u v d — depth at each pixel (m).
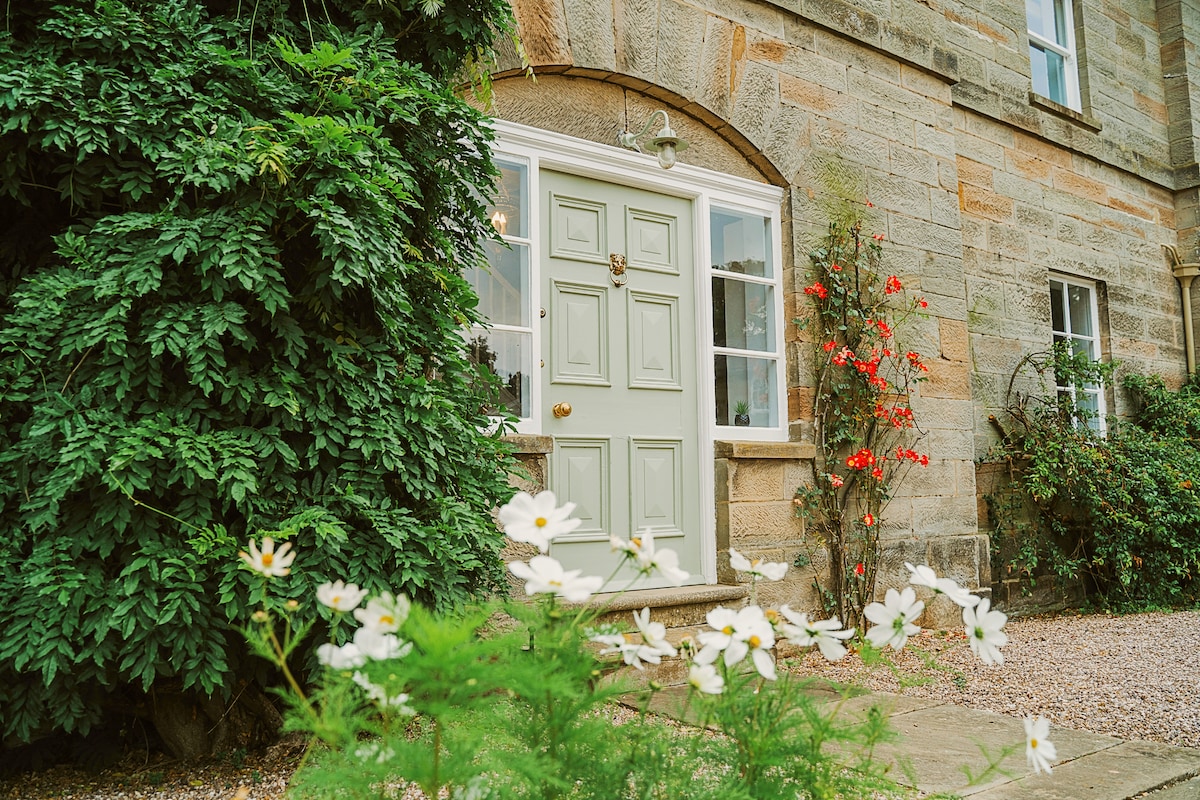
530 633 1.29
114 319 2.36
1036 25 7.50
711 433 4.64
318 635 2.47
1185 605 6.70
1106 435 7.13
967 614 1.39
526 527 1.29
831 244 5.13
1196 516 6.49
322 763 1.28
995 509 6.11
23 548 2.35
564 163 4.30
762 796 1.33
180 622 2.27
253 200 2.52
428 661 1.04
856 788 1.45
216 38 2.69
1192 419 7.42
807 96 5.14
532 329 4.13
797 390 4.95
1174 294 8.24
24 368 2.34
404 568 2.55
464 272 4.04
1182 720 3.36
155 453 2.26
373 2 3.04
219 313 2.41
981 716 3.38
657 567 1.36
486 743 1.31
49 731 2.58
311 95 2.73
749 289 5.02
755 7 4.96
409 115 2.90
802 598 4.71
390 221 2.69
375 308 2.69
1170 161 8.34
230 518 2.51
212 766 2.62
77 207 2.66
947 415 5.56
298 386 2.58
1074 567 6.30
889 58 5.58
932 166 5.73
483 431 3.60
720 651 1.44
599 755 1.32
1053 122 7.13
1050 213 7.06
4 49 2.41
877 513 5.00
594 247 4.42
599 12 4.31
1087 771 2.70
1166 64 8.41
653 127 4.61
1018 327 6.63
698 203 4.77
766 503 4.67
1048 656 4.62
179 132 2.53
